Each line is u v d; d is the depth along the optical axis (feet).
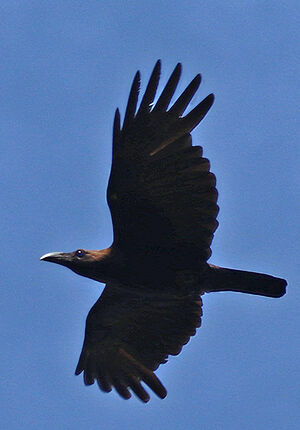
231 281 56.08
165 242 55.21
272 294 56.29
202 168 52.95
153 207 54.29
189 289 56.39
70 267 56.95
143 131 52.49
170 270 55.77
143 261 55.93
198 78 52.24
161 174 53.26
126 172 53.36
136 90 52.06
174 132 52.49
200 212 53.93
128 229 55.31
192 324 60.18
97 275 56.75
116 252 56.24
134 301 59.98
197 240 54.70
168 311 60.08
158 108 52.19
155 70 52.16
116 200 54.24
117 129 52.34
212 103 52.24
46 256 57.00
